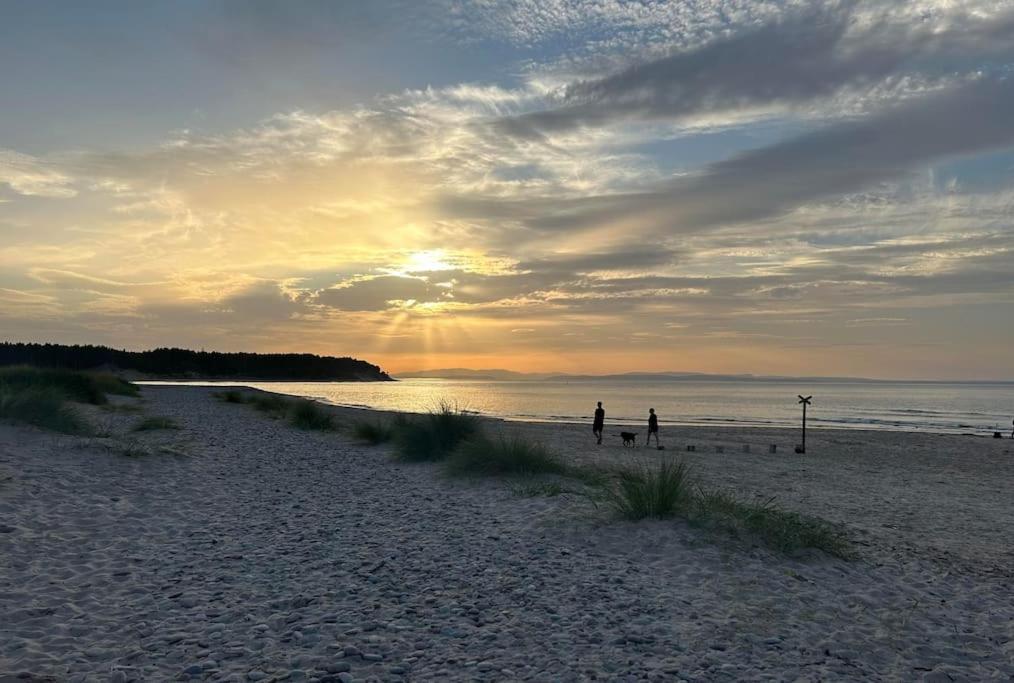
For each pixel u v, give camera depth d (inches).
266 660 205.5
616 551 349.4
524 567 320.2
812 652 229.3
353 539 374.9
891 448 1253.1
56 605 247.6
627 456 933.2
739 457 1002.7
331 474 634.2
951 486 757.3
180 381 6993.1
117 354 6968.5
